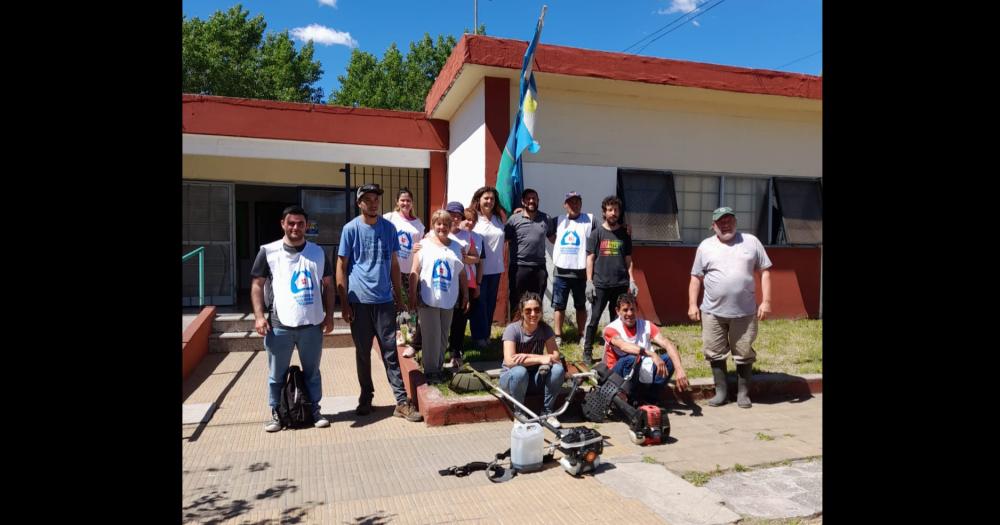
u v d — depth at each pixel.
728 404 5.68
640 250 8.56
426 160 9.80
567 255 6.71
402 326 7.05
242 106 8.77
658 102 8.66
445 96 8.61
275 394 4.88
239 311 9.09
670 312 8.70
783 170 9.38
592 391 5.03
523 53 7.36
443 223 5.42
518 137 7.08
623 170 8.52
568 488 3.72
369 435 4.73
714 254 5.50
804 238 9.25
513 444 3.97
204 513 3.37
